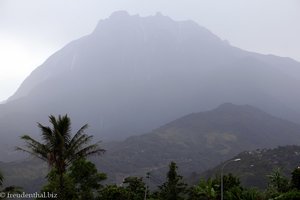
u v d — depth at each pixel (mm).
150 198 79062
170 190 79062
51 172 53750
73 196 54844
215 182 72000
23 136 35312
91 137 37062
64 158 35719
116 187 71000
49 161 35406
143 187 82625
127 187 82938
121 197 68812
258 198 66812
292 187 76750
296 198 61719
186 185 80250
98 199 68375
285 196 62531
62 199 37062
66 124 35812
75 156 36562
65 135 35812
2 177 39062
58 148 35250
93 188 63281
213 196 66188
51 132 35438
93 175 63031
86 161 62906
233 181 73688
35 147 35531
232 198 64000
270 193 72500
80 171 61781
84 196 61000
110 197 67625
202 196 68500
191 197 77750
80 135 36969
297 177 76312
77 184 64250
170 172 81062
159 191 84375
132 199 76500
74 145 35969
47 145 35531
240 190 66125
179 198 79250
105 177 64062
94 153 37906
